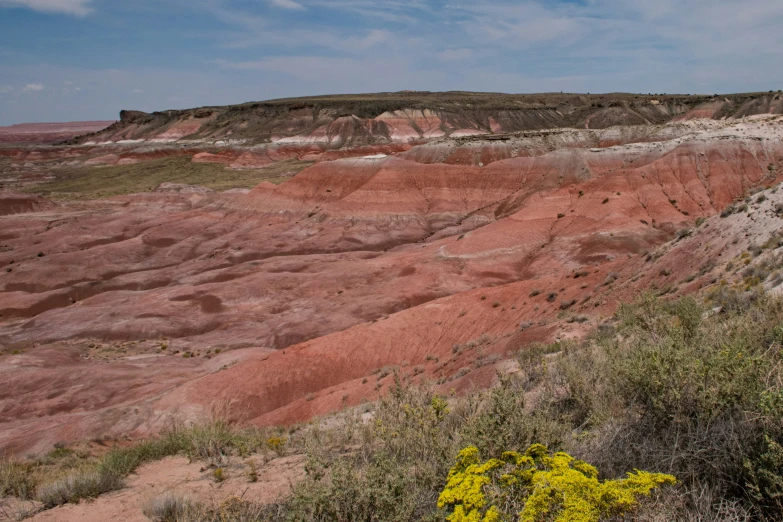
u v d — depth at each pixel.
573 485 3.13
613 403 5.50
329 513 4.19
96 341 52.25
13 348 51.59
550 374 8.38
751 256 18.69
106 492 6.68
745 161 75.38
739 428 3.78
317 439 7.71
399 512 3.96
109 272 75.62
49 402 36.06
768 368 4.45
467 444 4.93
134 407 30.44
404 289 55.53
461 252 64.88
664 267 25.48
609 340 9.57
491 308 36.66
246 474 6.83
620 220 65.69
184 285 65.06
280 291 59.62
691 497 3.49
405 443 6.04
